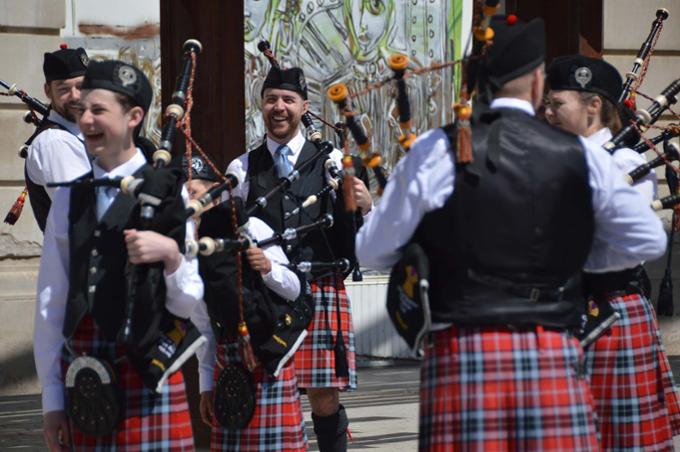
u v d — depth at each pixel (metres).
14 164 14.37
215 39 10.34
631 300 7.52
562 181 5.48
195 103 10.38
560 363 5.46
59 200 6.02
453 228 5.45
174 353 5.84
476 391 5.39
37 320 5.99
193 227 6.12
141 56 17.00
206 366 7.98
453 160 5.46
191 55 6.62
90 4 16.69
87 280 5.80
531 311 5.44
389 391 14.84
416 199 5.46
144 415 5.81
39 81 14.48
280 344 7.67
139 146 6.23
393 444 10.79
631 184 7.34
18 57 14.39
